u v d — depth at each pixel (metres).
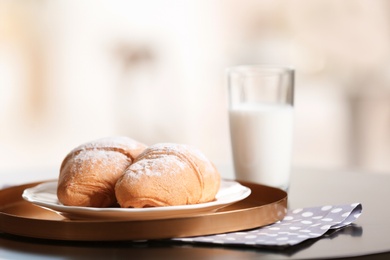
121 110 4.30
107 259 0.64
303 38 4.07
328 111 4.01
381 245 0.68
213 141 4.34
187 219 0.71
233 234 0.73
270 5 4.14
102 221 0.70
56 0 4.12
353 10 3.96
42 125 4.15
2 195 0.92
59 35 4.16
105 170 0.83
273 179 1.10
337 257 0.62
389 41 3.92
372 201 0.98
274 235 0.72
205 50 4.32
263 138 1.09
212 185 0.82
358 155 3.96
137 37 4.28
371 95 3.96
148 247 0.69
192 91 4.35
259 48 4.19
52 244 0.71
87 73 4.23
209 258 0.63
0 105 4.05
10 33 4.04
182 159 0.81
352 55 3.97
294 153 4.02
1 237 0.74
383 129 3.92
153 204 0.77
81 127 4.23
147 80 4.31
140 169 0.79
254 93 1.12
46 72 4.14
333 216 0.81
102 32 4.24
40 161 4.03
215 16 4.29
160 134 4.32
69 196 0.82
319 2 4.02
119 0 4.23
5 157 3.98
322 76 4.04
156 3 4.28
